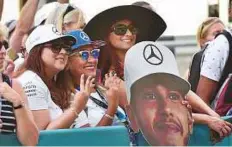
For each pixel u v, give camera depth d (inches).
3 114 314.5
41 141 325.4
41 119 346.9
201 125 386.6
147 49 359.6
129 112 351.9
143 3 486.3
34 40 357.4
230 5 525.0
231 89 421.4
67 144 331.9
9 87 314.5
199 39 520.4
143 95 350.3
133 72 353.4
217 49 426.3
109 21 392.8
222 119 399.9
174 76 357.1
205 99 432.1
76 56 370.9
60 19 408.8
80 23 413.7
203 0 660.7
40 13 439.8
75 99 350.3
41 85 351.6
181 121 353.4
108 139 344.2
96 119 373.7
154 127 348.5
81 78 360.2
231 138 400.5
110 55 393.1
